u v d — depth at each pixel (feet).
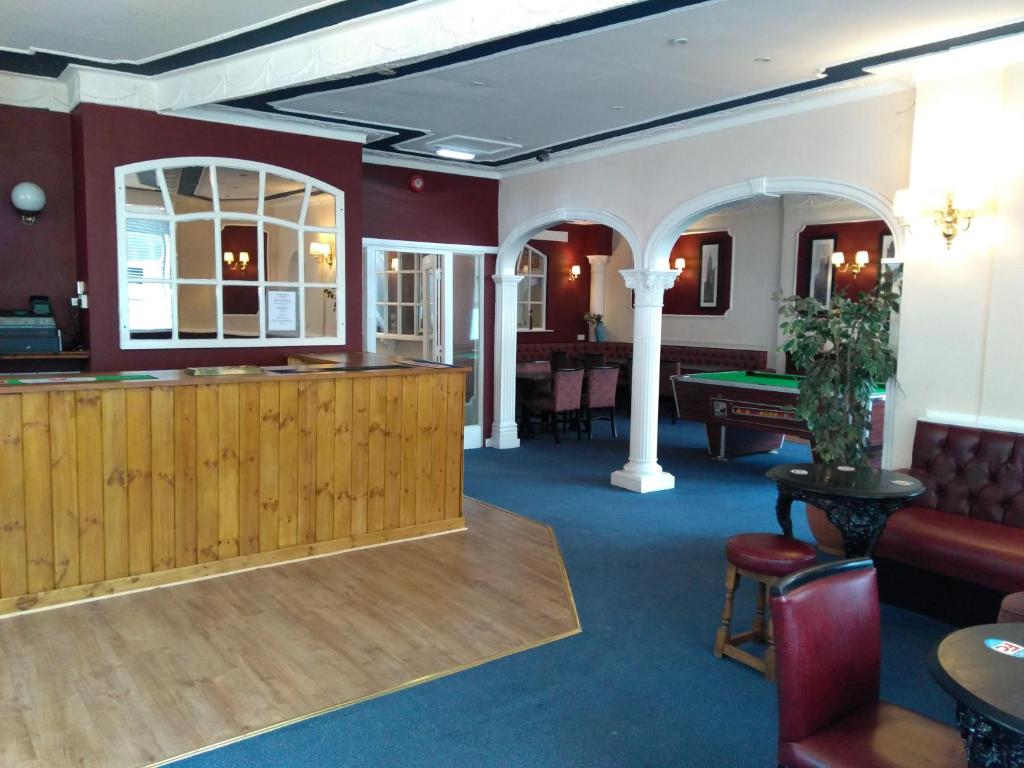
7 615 11.86
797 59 13.57
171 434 13.20
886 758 6.20
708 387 24.21
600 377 28.58
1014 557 11.07
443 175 24.76
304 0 12.37
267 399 14.14
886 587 13.12
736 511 18.85
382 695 9.71
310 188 19.81
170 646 10.91
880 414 21.01
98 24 13.65
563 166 23.16
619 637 11.60
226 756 8.34
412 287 26.50
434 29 12.50
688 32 12.19
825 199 32.99
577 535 16.67
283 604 12.52
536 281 41.16
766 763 8.48
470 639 11.38
